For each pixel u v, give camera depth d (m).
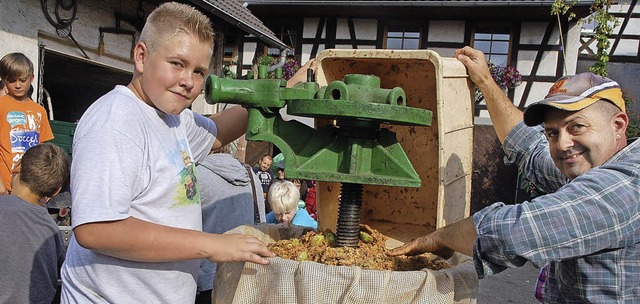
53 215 3.56
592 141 1.54
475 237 1.52
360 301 1.46
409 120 1.57
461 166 1.97
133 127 1.50
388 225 2.28
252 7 12.30
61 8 5.69
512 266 1.44
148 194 1.54
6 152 3.87
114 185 1.39
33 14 5.32
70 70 7.79
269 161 6.45
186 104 1.56
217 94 1.66
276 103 1.65
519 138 2.11
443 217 1.79
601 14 9.19
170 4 1.56
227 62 10.21
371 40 12.22
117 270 1.54
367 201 2.34
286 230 2.10
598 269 1.53
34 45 5.35
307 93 1.69
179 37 1.49
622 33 12.35
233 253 1.45
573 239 1.39
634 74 12.31
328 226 2.21
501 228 1.42
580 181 1.46
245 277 1.57
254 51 12.42
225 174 3.28
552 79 11.33
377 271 1.48
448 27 11.84
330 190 2.21
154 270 1.58
